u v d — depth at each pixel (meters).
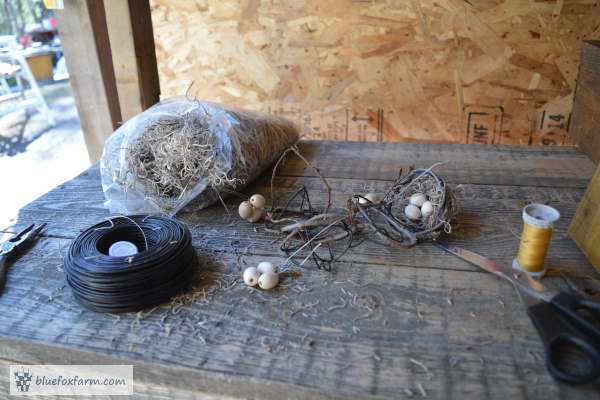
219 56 2.26
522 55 1.93
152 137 1.14
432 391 0.63
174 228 0.94
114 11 1.53
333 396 0.65
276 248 1.00
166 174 1.12
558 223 1.06
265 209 1.17
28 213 1.19
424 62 2.04
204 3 2.17
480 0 1.89
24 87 4.93
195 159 1.12
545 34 1.87
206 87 2.34
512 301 0.80
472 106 2.06
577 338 0.67
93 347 0.74
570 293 0.79
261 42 2.18
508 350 0.70
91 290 0.80
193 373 0.69
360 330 0.75
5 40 4.22
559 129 2.01
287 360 0.70
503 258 0.93
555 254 0.94
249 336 0.75
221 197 1.21
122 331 0.77
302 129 1.67
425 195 1.06
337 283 0.87
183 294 0.85
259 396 0.69
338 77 2.16
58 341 0.75
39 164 3.52
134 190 1.15
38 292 0.88
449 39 1.97
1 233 1.08
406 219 1.04
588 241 0.93
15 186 3.20
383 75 2.10
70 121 4.30
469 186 1.25
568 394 0.62
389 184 1.28
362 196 1.07
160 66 2.35
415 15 1.97
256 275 0.86
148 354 0.72
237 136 1.22
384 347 0.71
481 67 1.99
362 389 0.64
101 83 1.76
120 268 0.80
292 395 0.67
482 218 1.09
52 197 1.28
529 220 0.83
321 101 2.22
